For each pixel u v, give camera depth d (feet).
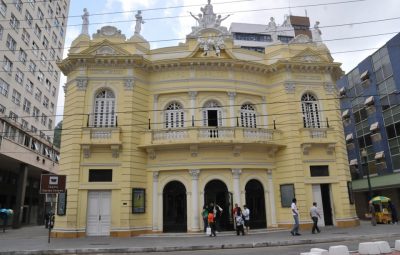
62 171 70.54
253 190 73.46
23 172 116.16
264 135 73.51
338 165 76.13
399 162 101.04
